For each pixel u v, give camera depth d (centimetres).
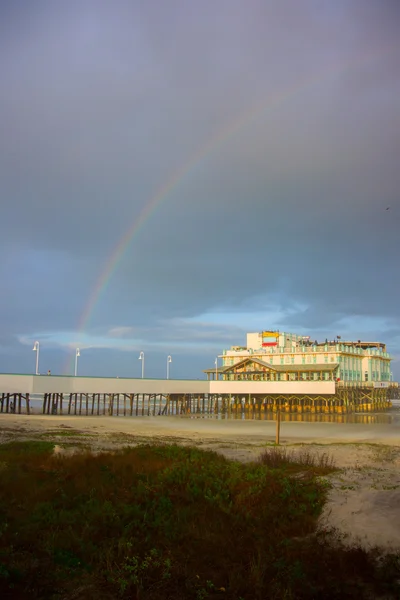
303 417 9606
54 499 1798
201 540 1450
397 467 2866
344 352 11825
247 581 1185
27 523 1534
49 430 5438
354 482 2302
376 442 5006
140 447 2980
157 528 1538
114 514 1609
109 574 1205
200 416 9694
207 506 1738
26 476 2073
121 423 7319
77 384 8775
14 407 8519
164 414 10256
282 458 2897
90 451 3005
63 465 2362
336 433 6275
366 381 12181
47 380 8494
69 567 1240
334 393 10131
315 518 1689
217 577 1221
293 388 10356
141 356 11512
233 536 1480
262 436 5591
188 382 10100
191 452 2797
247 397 11525
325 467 2689
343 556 1299
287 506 1769
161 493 1852
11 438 4156
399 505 1805
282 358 12244
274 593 1138
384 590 1148
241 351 13000
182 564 1277
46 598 1088
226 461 2648
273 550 1382
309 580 1205
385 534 1486
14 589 1122
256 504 1772
